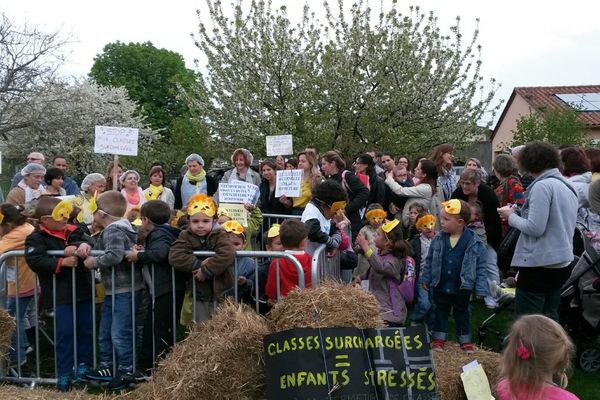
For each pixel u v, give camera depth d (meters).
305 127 19.41
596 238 5.60
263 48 20.09
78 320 5.16
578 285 5.69
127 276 5.16
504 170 7.45
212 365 4.05
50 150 27.55
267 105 20.55
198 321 4.95
